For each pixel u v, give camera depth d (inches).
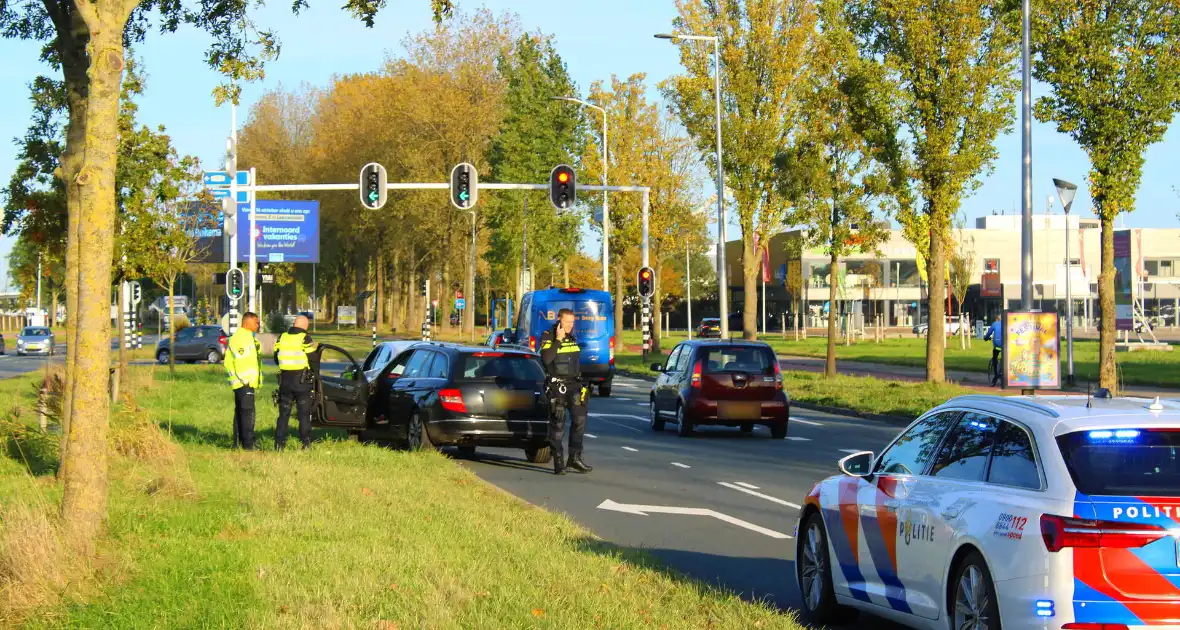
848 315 2645.2
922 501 252.4
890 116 1081.4
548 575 313.6
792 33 1471.5
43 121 776.3
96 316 323.6
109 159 321.4
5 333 4057.6
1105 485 209.5
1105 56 868.6
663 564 352.5
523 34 2519.7
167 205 1518.2
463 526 392.8
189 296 4067.4
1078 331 3014.3
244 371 617.9
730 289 4407.0
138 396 978.1
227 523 373.7
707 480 587.5
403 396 659.4
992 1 1047.0
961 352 2138.3
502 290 3924.7
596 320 1300.4
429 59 2427.4
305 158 3002.0
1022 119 850.8
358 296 3459.6
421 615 261.3
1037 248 3774.6
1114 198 890.1
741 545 406.3
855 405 1014.4
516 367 647.8
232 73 540.4
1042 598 205.5
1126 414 224.4
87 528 321.4
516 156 2566.4
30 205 794.2
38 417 614.9
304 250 2250.2
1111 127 877.2
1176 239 3774.6
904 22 1058.1
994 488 230.2
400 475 528.4
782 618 280.5
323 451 609.3
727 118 1513.3
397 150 2492.6
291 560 318.3
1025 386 709.3
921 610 248.5
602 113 1857.8
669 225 2096.5
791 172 1294.3
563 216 2672.2
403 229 2716.5
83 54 482.0
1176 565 203.5
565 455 700.0
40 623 249.1
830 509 297.6
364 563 317.4
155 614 257.1
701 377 806.5
